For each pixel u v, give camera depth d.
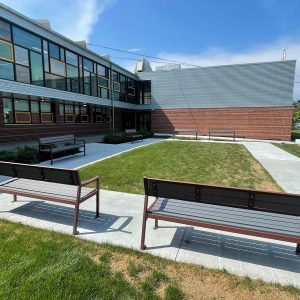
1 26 9.11
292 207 2.59
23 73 10.18
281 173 7.52
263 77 19.33
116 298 2.18
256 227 2.78
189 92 21.66
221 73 20.50
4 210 4.23
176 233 3.48
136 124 24.53
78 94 13.95
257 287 2.38
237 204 2.81
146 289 2.31
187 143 15.52
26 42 10.32
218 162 9.19
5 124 10.91
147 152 11.30
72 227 3.63
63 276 2.42
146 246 3.12
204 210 3.22
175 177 6.93
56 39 12.02
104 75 17.31
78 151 11.30
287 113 19.06
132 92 22.53
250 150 12.66
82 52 14.30
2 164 4.09
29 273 2.48
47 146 9.66
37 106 12.80
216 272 2.61
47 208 4.33
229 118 20.61
